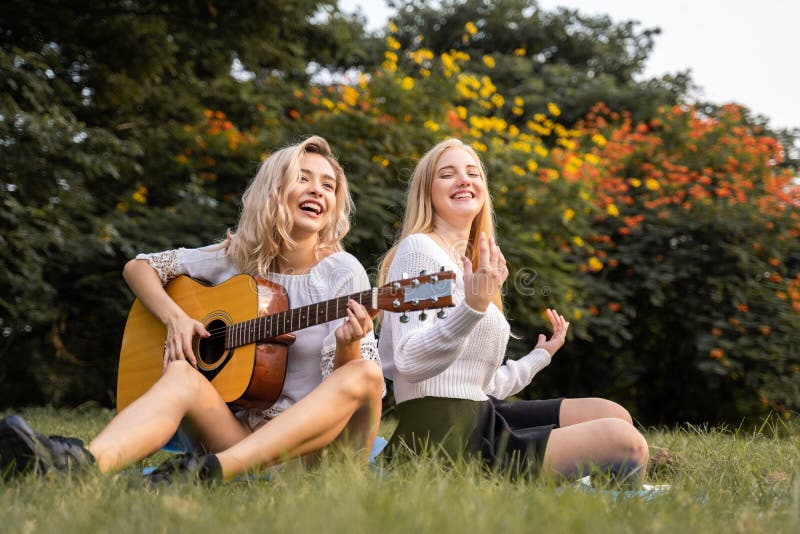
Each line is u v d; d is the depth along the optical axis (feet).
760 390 24.80
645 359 28.48
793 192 26.61
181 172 27.50
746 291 25.34
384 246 21.59
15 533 4.78
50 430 13.73
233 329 8.88
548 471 7.36
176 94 30.89
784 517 5.70
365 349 8.33
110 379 28.43
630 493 6.61
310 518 4.78
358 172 22.24
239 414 8.79
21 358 29.37
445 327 7.89
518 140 25.76
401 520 4.80
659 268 25.55
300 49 32.68
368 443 7.89
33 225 22.81
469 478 6.33
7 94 21.56
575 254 25.94
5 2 26.45
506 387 10.02
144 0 28.91
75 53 28.96
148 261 9.98
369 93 24.17
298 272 9.44
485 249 7.72
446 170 9.62
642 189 28.02
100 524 4.96
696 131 29.40
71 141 22.15
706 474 8.39
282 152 9.53
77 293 25.02
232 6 29.84
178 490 6.06
